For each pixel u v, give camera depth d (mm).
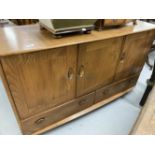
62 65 944
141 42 1388
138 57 1524
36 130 1189
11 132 1294
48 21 851
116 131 1394
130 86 1820
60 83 1032
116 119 1532
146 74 2354
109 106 1699
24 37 880
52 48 808
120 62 1352
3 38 847
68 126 1421
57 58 885
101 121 1499
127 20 1251
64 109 1237
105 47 1095
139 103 1747
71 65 990
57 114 1220
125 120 1525
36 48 746
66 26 890
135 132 720
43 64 851
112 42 1112
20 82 831
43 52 799
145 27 1340
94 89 1351
